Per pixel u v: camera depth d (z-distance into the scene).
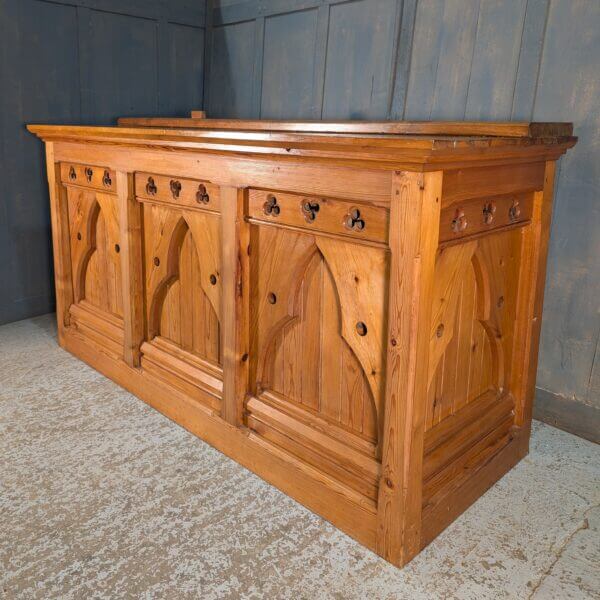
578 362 2.53
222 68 4.00
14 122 3.52
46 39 3.50
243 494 2.15
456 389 2.06
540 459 2.40
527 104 2.50
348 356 1.93
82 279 3.20
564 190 2.45
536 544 1.92
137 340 2.80
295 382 2.14
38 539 1.90
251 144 1.91
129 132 2.38
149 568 1.79
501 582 1.76
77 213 3.06
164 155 2.39
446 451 1.99
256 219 2.08
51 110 3.61
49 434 2.51
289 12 3.46
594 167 2.35
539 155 2.00
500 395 2.29
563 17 2.36
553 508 2.10
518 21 2.49
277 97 3.64
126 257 2.70
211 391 2.44
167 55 3.97
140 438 2.50
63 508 2.05
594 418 2.51
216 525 1.99
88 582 1.73
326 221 1.84
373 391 1.84
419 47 2.84
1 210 3.59
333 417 2.03
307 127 2.62
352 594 1.71
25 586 1.71
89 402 2.78
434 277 1.73
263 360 2.23
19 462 2.31
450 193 1.66
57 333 3.54
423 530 1.88
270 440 2.21
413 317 1.64
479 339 2.13
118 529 1.96
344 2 3.15
